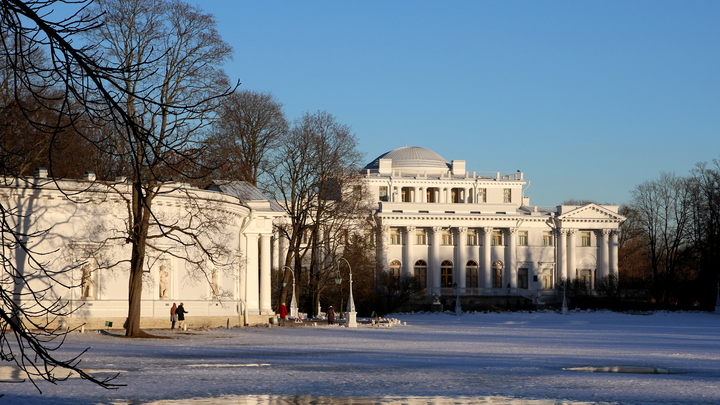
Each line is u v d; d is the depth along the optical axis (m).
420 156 161.62
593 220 142.38
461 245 139.50
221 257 57.28
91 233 50.34
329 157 78.38
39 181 47.34
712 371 29.53
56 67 10.96
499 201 153.00
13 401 20.05
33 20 10.73
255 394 21.66
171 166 11.88
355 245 90.38
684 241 122.06
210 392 21.95
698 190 116.50
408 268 137.50
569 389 23.41
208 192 56.91
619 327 73.81
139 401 20.31
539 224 143.00
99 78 11.05
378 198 149.25
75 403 19.86
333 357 33.81
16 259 47.75
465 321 90.69
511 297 139.38
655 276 124.62
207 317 58.38
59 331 48.38
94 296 51.06
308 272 85.62
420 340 48.66
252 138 83.69
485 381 25.16
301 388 22.94
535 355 36.78
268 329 58.50
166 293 55.34
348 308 69.00
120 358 31.61
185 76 43.47
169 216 54.84
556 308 132.12
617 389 23.52
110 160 48.12
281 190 79.06
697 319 91.75
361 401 20.56
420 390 22.78
